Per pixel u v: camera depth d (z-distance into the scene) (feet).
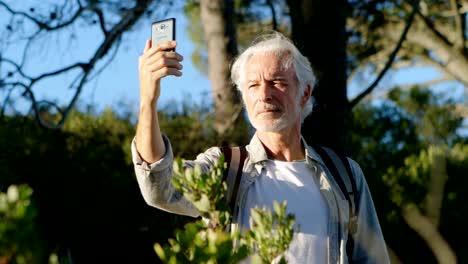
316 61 30.32
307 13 30.66
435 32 43.65
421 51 45.37
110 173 36.11
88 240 35.99
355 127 41.27
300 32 30.81
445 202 36.86
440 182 25.89
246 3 40.01
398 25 43.78
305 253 9.93
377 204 35.55
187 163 10.05
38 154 34.45
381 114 42.34
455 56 43.45
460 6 44.47
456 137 41.73
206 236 5.48
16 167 33.45
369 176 36.58
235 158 10.36
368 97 44.52
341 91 30.37
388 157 40.34
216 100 32.32
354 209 10.46
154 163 9.43
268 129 10.28
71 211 35.88
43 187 35.27
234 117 31.94
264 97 10.32
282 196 10.13
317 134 29.55
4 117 32.19
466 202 36.76
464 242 36.88
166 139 9.65
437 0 45.60
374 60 45.14
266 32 12.46
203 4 35.70
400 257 35.12
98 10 31.01
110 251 36.09
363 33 39.24
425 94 42.80
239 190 10.16
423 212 30.68
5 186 32.60
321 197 10.25
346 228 10.33
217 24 35.53
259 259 5.40
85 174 35.94
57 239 35.32
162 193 9.61
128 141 35.91
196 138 31.58
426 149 39.91
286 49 10.62
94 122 36.52
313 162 10.44
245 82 10.59
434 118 41.70
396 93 43.09
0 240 4.36
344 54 30.73
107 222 35.99
